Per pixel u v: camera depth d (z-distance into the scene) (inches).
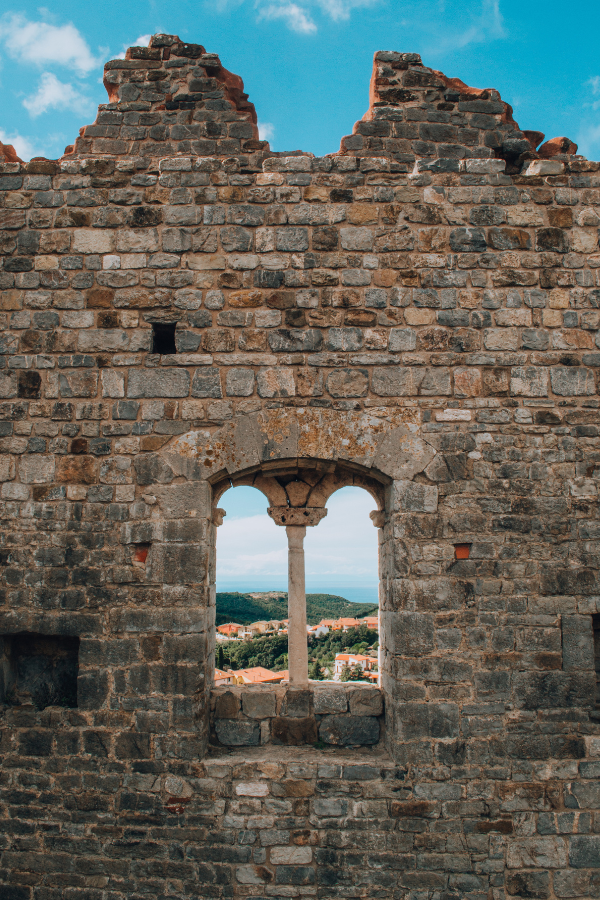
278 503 236.2
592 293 231.1
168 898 197.3
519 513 217.9
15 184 236.4
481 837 199.5
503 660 209.3
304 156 238.5
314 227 233.0
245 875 197.6
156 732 206.2
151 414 223.6
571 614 212.2
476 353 226.7
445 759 203.3
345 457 220.1
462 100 249.4
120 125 245.4
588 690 208.1
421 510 217.3
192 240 231.9
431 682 207.6
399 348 226.5
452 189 235.9
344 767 203.6
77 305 229.6
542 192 236.7
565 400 224.5
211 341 227.0
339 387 224.5
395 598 213.0
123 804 203.5
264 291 229.5
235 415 223.1
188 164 235.9
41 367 227.1
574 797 202.4
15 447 223.0
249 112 260.1
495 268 231.8
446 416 223.1
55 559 216.7
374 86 250.8
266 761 205.2
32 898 200.1
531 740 205.2
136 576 214.7
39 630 213.0
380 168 236.5
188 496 218.5
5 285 231.0
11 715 212.1
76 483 221.0
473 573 214.2
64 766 207.0
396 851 198.4
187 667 209.0
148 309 229.3
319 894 196.4
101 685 209.6
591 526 217.2
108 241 232.7
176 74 249.8
